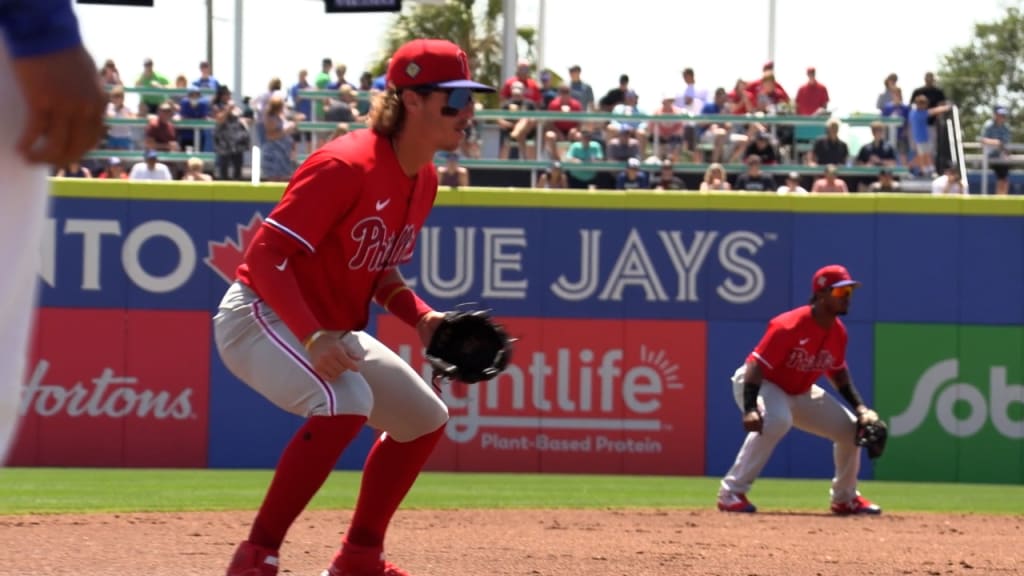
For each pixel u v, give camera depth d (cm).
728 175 4803
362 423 1205
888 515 2609
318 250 1209
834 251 3712
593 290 3741
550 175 4694
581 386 3734
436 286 3750
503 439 3731
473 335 1330
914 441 3703
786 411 2584
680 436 3722
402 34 8519
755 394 2567
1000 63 13825
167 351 3700
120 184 3691
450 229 3753
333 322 1249
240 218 3706
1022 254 3675
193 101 5059
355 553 1323
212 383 3703
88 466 3678
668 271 3731
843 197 3703
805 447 3703
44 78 536
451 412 3728
